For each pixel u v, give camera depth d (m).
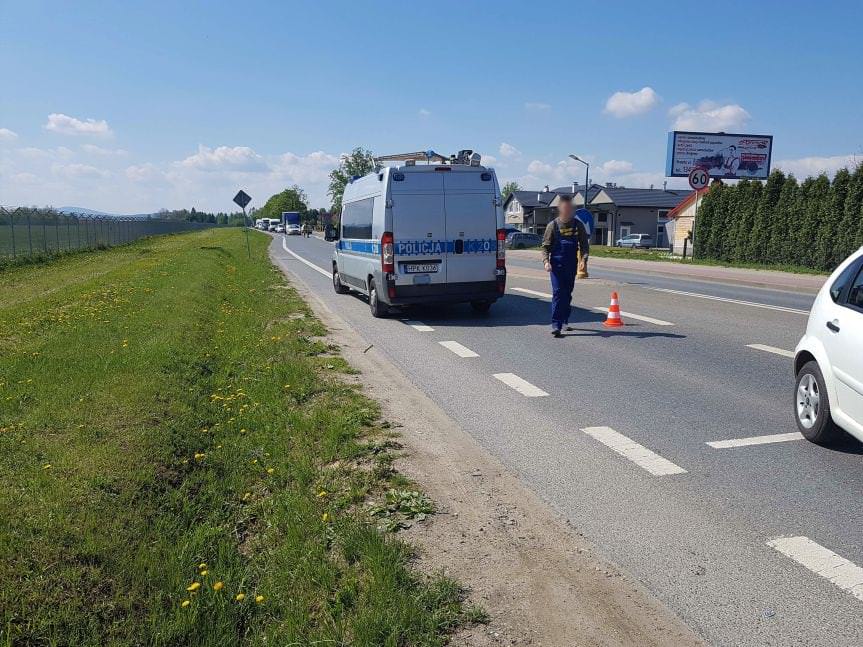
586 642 3.05
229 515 4.34
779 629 3.14
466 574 3.62
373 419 6.32
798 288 18.66
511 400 7.08
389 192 12.20
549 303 15.17
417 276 12.32
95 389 6.68
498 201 12.64
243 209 33.25
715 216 34.16
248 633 3.14
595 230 75.88
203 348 9.28
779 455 5.37
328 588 3.42
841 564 3.71
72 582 3.25
